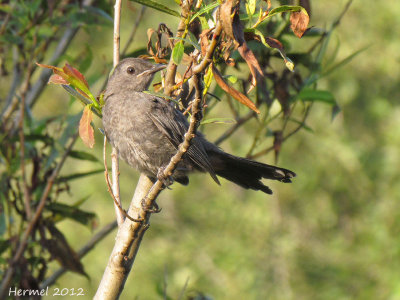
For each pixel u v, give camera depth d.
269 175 8.66
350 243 19.64
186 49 7.00
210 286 18.78
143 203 6.79
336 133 20.03
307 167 20.16
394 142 19.89
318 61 9.69
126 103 8.20
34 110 21.42
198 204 20.30
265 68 9.50
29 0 10.35
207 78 5.52
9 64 11.61
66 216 9.41
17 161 9.41
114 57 6.76
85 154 9.27
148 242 19.80
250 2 5.46
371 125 20.42
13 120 9.97
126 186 20.61
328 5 19.81
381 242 18.95
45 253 10.20
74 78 6.09
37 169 9.38
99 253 19.42
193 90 6.73
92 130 6.09
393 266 18.47
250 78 5.62
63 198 19.81
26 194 8.96
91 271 19.05
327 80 19.97
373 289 18.22
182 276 18.61
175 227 19.98
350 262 19.14
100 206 20.06
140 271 19.02
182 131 8.15
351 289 18.53
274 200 20.27
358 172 20.09
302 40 14.48
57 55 10.54
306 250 19.59
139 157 8.17
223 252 19.33
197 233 19.75
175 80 6.66
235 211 20.00
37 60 10.25
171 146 8.12
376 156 19.81
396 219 19.23
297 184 20.06
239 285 18.84
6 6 9.96
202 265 19.14
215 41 4.88
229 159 8.61
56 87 20.69
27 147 9.45
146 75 8.38
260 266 19.27
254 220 19.83
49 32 9.88
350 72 20.03
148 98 8.23
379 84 20.45
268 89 9.84
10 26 10.34
